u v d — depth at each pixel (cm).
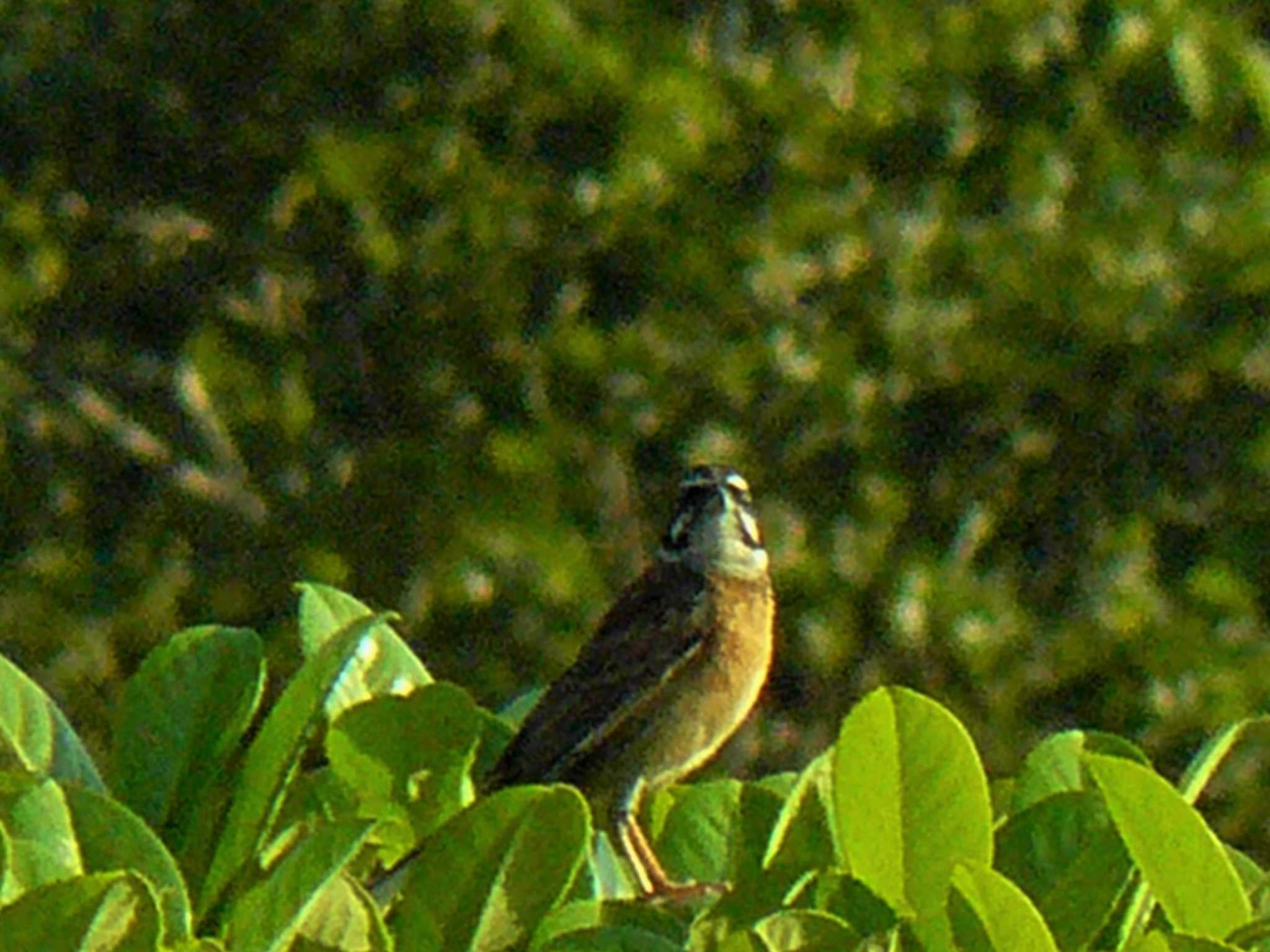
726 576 858
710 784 500
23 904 375
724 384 1605
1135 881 456
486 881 422
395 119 1611
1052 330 1630
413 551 1623
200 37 1656
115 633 1655
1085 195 1622
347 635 450
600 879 473
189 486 1652
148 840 412
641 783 837
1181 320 1634
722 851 493
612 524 1619
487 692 1581
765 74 1573
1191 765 484
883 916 432
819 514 1612
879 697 452
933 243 1605
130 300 1703
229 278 1673
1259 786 1573
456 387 1639
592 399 1627
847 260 1596
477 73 1591
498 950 421
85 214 1681
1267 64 1566
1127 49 1588
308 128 1633
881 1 1580
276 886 405
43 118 1673
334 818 463
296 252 1666
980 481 1631
